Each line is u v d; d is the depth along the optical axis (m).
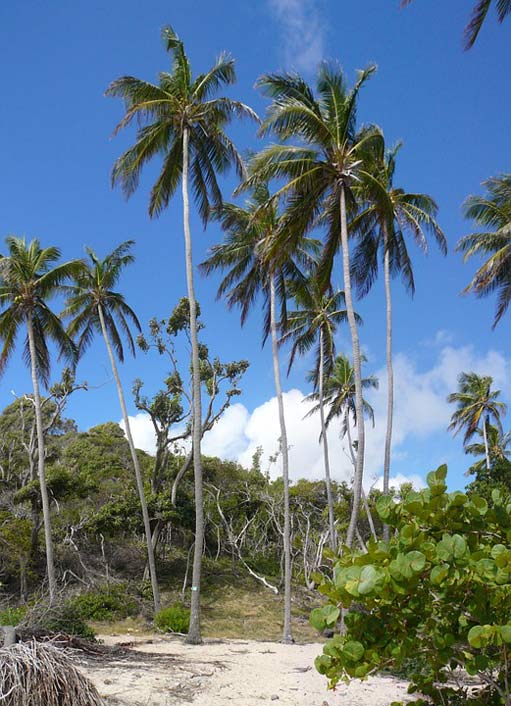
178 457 38.66
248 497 40.94
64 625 14.36
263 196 24.86
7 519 31.03
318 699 10.30
